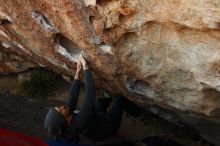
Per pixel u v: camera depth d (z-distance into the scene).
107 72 4.14
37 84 5.84
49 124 3.91
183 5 2.93
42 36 4.08
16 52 5.40
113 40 3.56
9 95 5.78
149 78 3.88
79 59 4.09
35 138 4.61
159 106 4.55
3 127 5.35
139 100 4.58
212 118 4.08
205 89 3.58
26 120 5.41
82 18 3.49
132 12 3.20
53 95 5.80
